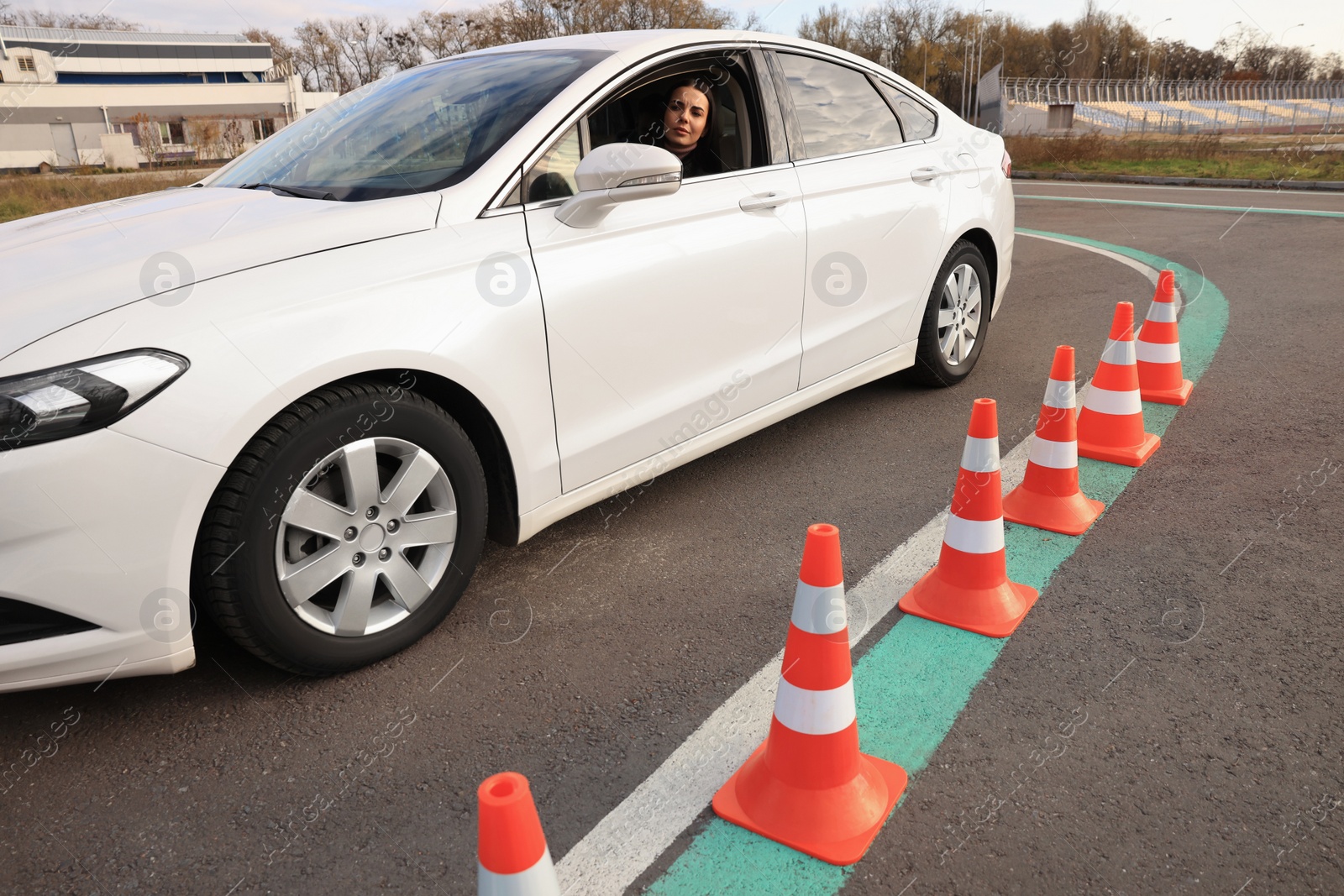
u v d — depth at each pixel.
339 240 2.10
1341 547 2.71
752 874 1.61
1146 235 9.01
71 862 1.68
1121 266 7.36
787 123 3.22
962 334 4.22
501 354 2.27
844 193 3.34
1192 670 2.15
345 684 2.20
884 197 3.53
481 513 2.36
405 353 2.07
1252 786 1.77
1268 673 2.13
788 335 3.17
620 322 2.56
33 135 39.84
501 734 2.01
